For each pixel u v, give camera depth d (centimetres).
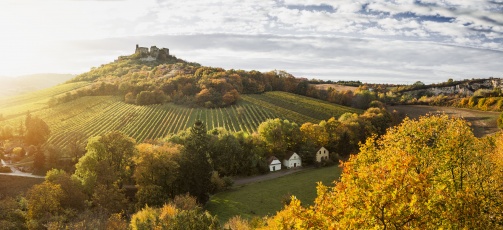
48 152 9719
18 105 17325
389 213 1578
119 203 5731
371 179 1781
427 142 2672
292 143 10812
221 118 13650
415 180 1658
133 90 16212
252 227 4044
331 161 10194
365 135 11831
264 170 9506
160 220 3372
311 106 15575
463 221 1805
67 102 15925
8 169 9494
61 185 5656
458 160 2347
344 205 1716
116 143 7225
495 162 2569
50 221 4347
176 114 13925
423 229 1598
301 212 1877
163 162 6625
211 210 6512
